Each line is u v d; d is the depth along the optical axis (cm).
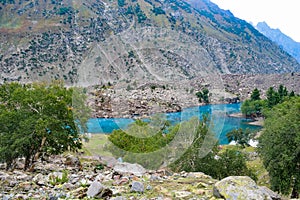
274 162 2003
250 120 8506
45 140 1448
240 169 2011
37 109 1417
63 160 1439
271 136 2064
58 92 1441
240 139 5144
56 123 1360
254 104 8944
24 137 1352
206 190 587
